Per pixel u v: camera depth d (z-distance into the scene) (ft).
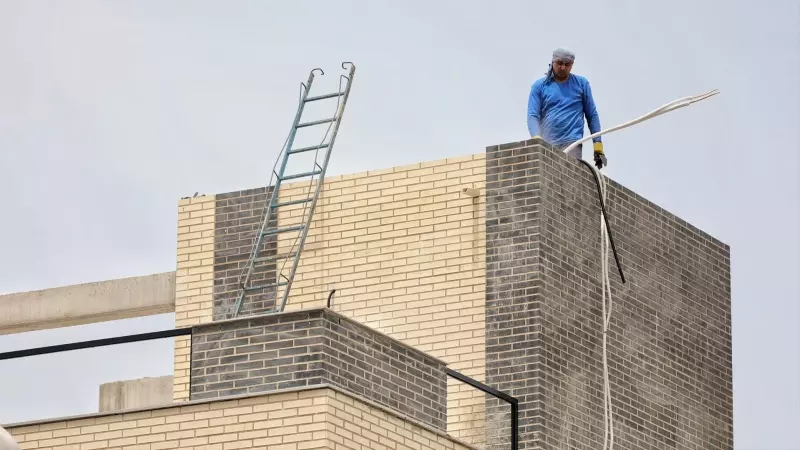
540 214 155.43
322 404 127.54
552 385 152.35
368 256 164.25
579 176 160.25
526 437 150.30
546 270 154.81
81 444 132.67
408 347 136.77
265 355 130.72
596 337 157.99
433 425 137.49
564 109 163.63
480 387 145.38
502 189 157.28
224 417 129.59
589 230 160.04
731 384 172.04
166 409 131.44
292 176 165.48
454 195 162.40
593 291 158.92
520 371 152.25
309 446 126.93
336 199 167.12
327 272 165.37
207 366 132.16
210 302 168.55
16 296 174.09
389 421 132.57
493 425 151.74
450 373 141.49
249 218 169.58
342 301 164.04
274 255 167.53
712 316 171.73
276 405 128.67
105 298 171.73
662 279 166.71
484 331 156.15
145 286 171.12
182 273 170.30
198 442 129.70
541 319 152.97
